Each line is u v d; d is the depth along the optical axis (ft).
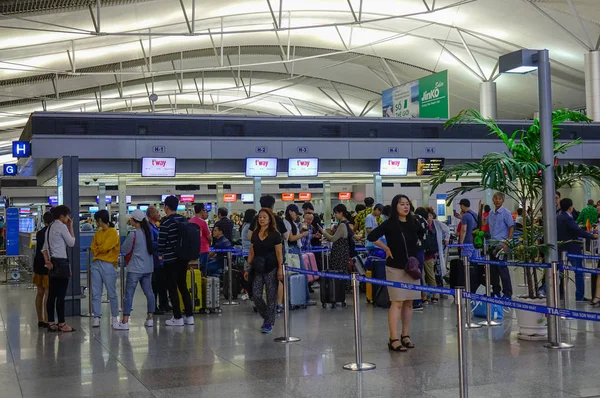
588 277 55.36
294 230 41.50
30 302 48.96
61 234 34.55
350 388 22.00
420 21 138.51
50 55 146.61
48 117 43.11
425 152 53.42
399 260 27.68
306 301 41.88
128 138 45.06
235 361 26.48
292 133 50.16
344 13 137.80
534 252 31.07
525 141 31.65
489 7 121.70
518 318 30.04
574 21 118.21
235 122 48.65
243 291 46.11
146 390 22.30
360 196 67.97
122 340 31.76
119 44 146.00
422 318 36.40
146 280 35.58
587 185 70.95
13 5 104.88
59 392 22.35
